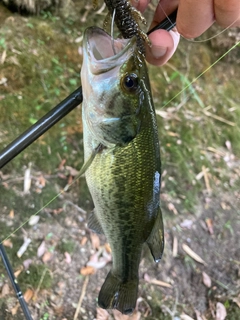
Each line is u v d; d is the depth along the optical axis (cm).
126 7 13
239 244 38
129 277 17
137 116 14
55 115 14
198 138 44
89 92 14
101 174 15
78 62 41
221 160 43
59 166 35
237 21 14
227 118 47
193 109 45
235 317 33
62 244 32
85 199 34
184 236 36
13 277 22
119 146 14
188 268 35
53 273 30
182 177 40
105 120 14
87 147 15
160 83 44
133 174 15
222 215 39
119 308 17
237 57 51
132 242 16
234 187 42
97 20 44
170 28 15
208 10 13
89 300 30
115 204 15
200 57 48
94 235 33
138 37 13
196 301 33
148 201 15
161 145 41
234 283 35
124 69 13
